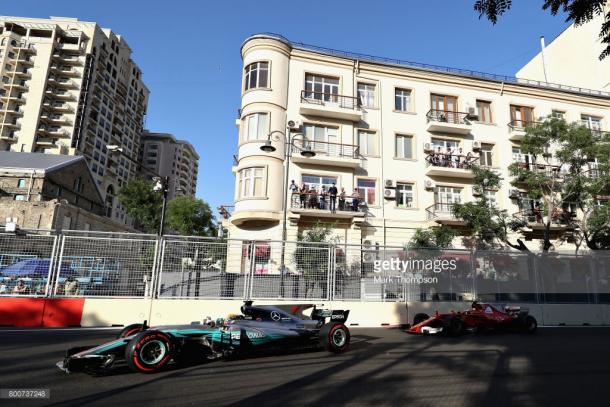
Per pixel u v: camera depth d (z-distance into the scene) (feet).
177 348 22.71
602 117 96.94
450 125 84.99
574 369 22.57
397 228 78.84
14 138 241.96
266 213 71.82
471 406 15.67
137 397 16.62
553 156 81.41
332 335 27.61
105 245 39.50
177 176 408.67
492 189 74.69
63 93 257.55
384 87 86.63
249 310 28.02
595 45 105.81
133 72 325.42
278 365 23.43
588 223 66.59
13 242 37.65
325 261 44.55
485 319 40.24
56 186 110.52
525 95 94.02
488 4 16.87
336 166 79.20
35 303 37.17
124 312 38.63
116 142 293.84
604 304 51.96
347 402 16.07
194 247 41.45
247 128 77.97
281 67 80.23
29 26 260.83
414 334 38.81
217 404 15.75
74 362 19.85
